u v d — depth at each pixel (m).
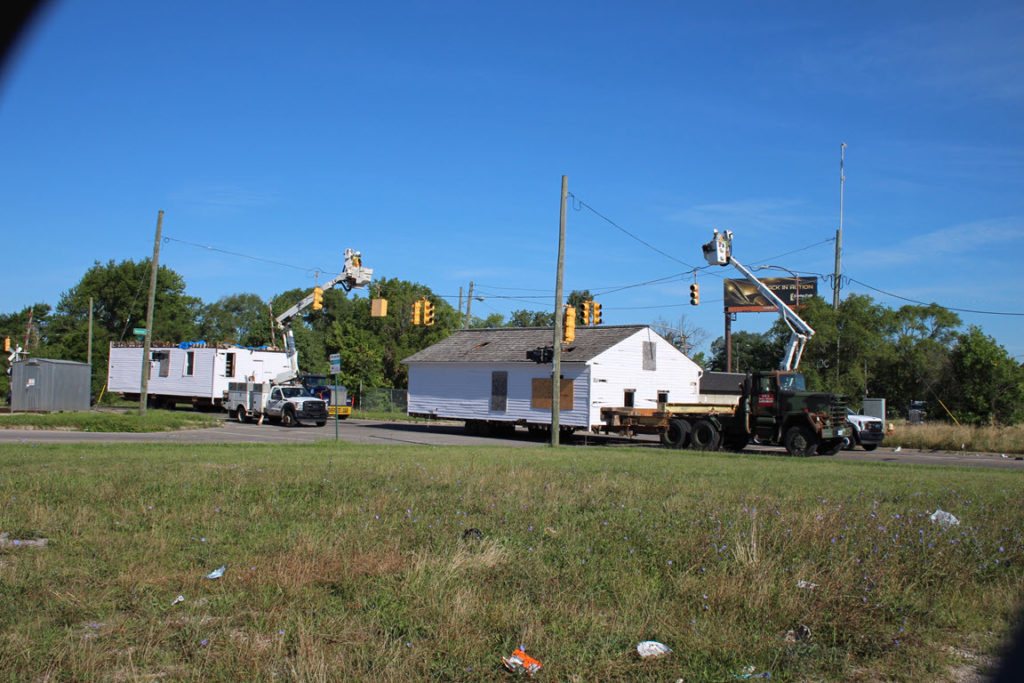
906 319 58.25
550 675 4.98
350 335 61.72
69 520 9.04
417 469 14.66
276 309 94.38
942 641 5.78
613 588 6.74
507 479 13.18
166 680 4.78
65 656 5.00
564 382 32.78
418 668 5.04
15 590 6.32
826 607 6.23
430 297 66.19
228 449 20.11
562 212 26.58
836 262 51.62
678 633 5.65
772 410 24.92
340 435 30.88
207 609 6.07
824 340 51.47
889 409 51.56
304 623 5.68
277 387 38.09
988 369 41.44
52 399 37.22
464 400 36.72
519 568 7.25
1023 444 29.50
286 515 9.73
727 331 52.97
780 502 11.09
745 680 4.98
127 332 75.25
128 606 6.09
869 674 5.18
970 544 8.23
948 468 19.45
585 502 11.16
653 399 34.66
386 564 7.17
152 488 11.45
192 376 45.03
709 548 7.89
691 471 16.45
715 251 33.28
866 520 9.46
